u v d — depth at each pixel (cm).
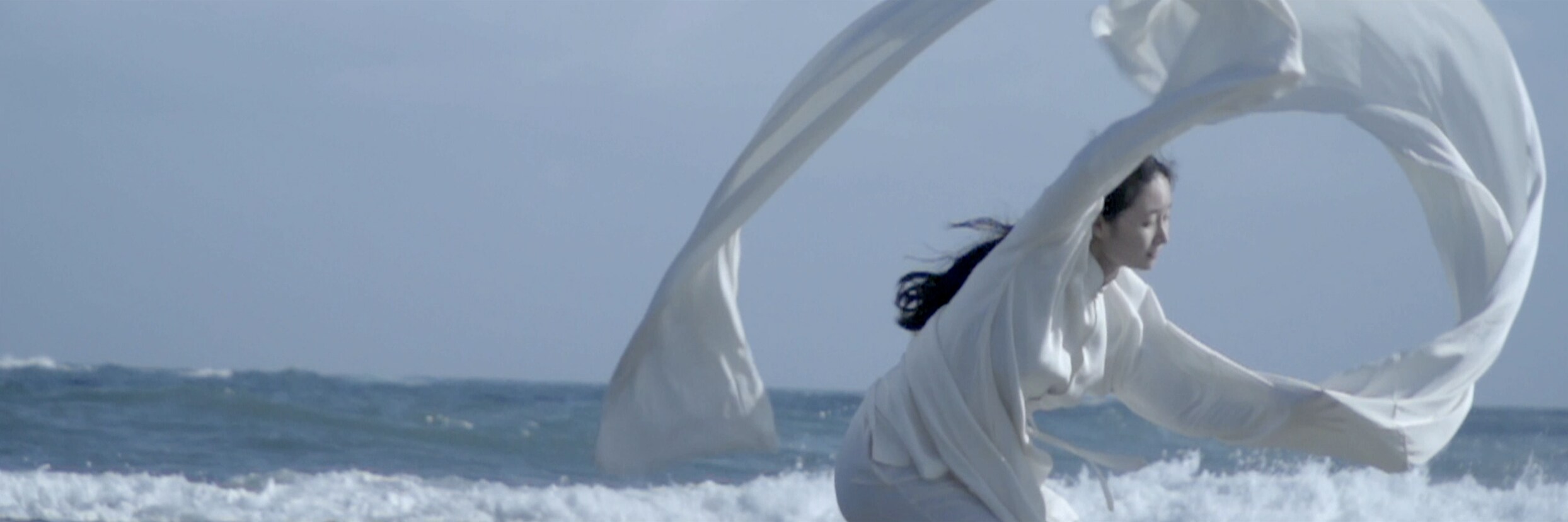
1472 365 443
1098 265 430
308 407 2220
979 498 426
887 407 438
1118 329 462
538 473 1803
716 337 424
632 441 428
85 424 2044
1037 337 412
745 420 429
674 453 430
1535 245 450
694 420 429
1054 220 400
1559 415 2548
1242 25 384
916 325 448
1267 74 375
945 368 423
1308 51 484
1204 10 391
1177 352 462
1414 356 443
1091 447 2234
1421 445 441
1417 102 479
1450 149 470
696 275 416
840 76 415
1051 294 411
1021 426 418
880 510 438
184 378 3659
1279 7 380
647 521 1323
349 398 2856
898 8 409
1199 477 1616
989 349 417
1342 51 482
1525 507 1495
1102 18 442
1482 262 470
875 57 413
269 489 1388
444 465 1855
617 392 424
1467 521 1428
